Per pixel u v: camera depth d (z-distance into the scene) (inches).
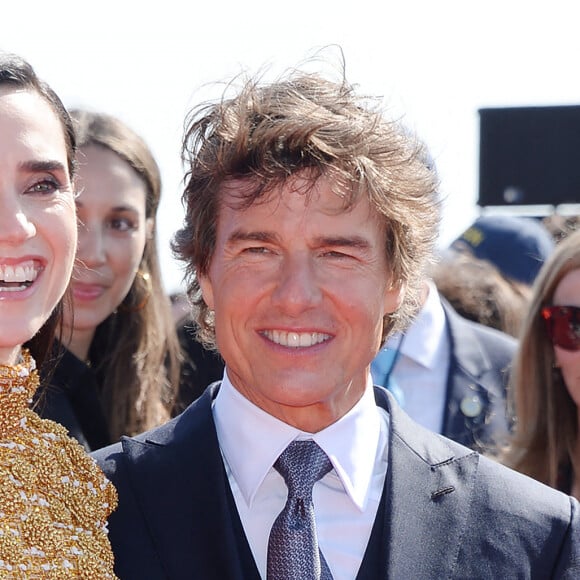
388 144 167.2
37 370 167.6
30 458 157.8
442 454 171.9
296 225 160.9
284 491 167.3
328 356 164.4
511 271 328.5
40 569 149.3
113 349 254.2
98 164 249.1
